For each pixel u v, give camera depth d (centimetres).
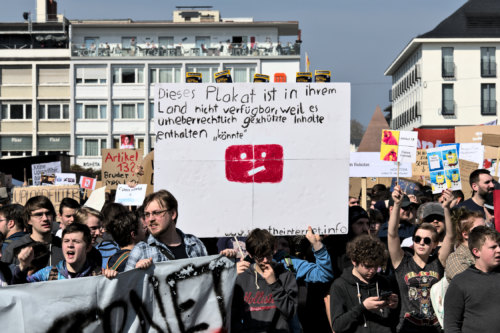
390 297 599
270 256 598
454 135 1380
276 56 6462
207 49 6494
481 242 570
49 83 6531
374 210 859
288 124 698
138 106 6506
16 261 729
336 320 610
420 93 6881
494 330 563
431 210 784
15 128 6550
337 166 699
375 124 2073
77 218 723
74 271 591
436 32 6781
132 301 534
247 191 696
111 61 6481
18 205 820
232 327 606
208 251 846
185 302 555
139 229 693
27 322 495
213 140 698
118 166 1303
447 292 586
